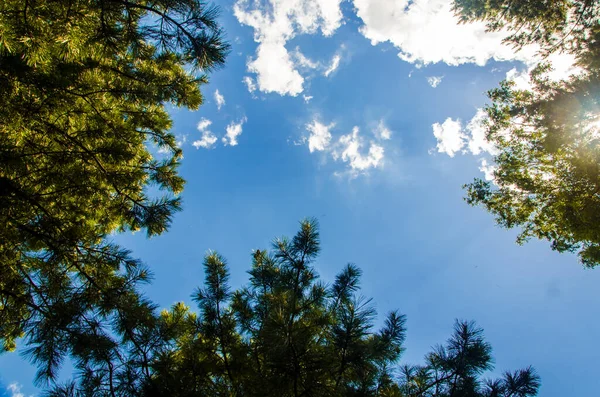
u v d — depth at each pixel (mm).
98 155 5586
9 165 4273
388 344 3334
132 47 3895
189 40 3717
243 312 4645
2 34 3111
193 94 7152
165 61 6918
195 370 3947
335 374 3285
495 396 3537
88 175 5574
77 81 5152
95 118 5703
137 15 3709
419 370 4176
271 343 2986
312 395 3186
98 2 3545
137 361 3734
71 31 3391
